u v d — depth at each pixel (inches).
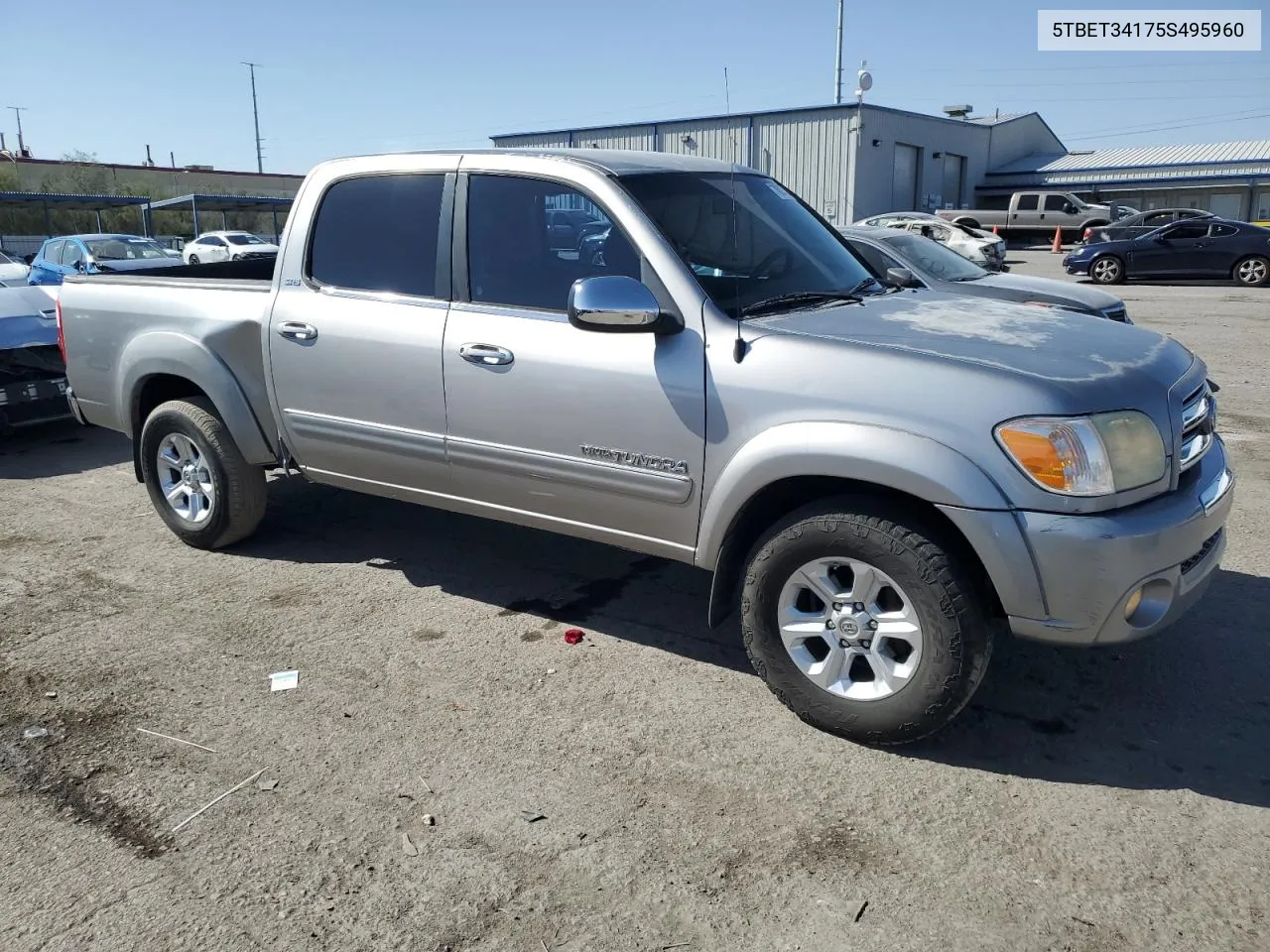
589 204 149.4
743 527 139.6
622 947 99.3
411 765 131.0
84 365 219.1
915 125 1520.7
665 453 140.3
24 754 135.3
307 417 182.4
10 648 167.0
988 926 100.9
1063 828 115.8
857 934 100.3
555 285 152.2
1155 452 121.3
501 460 157.8
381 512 235.3
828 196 1418.6
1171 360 136.7
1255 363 412.8
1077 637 118.7
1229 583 183.2
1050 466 115.0
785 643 135.9
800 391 128.0
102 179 1918.1
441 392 162.1
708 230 151.0
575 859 112.2
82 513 242.8
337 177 178.5
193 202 1350.9
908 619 125.3
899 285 177.8
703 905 104.7
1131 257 829.8
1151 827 115.8
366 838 116.4
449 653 162.9
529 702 146.6
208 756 134.0
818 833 115.9
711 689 149.9
